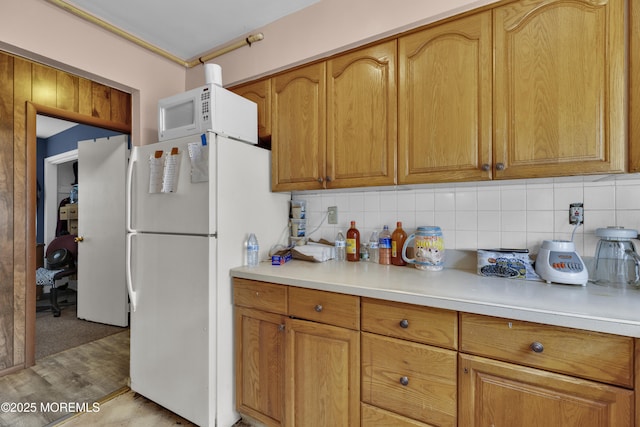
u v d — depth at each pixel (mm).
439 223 1658
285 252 1810
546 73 1139
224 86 2055
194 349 1523
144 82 2045
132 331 1808
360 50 1547
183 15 1820
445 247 1638
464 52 1288
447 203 1638
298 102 1737
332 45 1693
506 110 1209
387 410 1157
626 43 1024
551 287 1163
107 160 2975
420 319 1093
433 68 1354
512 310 923
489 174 1243
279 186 1807
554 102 1126
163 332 1646
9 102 2109
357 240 1827
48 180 4250
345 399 1251
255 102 1902
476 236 1562
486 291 1107
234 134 1644
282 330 1405
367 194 1870
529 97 1167
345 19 1654
